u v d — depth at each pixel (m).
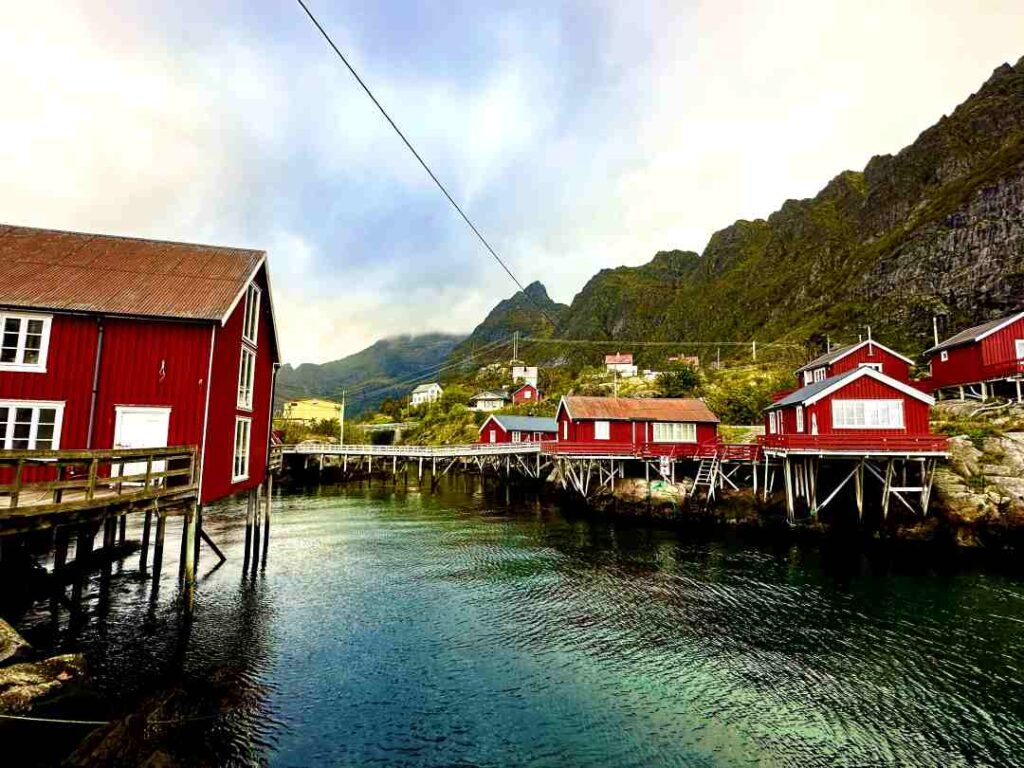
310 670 12.09
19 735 8.21
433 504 40.09
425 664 12.57
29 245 18.58
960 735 9.99
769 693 11.48
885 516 25.39
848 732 10.07
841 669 12.59
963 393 36.22
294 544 25.19
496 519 32.97
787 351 92.06
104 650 12.70
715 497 31.52
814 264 130.50
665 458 34.16
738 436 43.31
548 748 9.44
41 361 15.63
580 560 22.36
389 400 130.75
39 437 15.47
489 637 14.24
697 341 156.88
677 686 11.73
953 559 22.08
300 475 57.81
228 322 18.08
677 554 23.41
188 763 8.52
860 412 27.20
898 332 78.00
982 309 70.56
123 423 16.06
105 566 17.70
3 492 9.35
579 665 12.68
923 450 24.55
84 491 14.92
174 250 20.22
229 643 13.37
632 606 16.73
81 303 16.08
